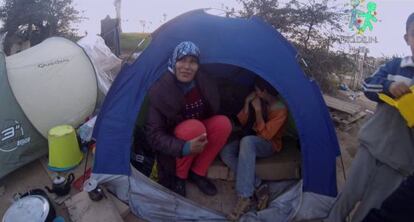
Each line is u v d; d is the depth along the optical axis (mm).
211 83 2623
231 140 2881
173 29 2436
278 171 2768
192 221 2453
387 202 1590
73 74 3555
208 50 2408
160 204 2484
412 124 1701
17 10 8594
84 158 3285
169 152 2318
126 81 2414
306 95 2400
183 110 2539
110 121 2467
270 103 2719
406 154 1877
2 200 2723
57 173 3062
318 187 2432
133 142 2746
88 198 2496
